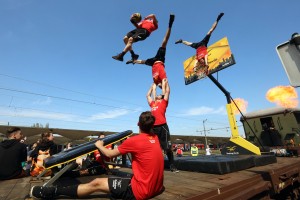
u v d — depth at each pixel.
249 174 3.19
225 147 6.48
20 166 4.07
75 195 2.25
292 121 6.57
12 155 3.92
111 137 3.26
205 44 8.88
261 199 2.85
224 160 3.59
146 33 4.96
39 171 4.39
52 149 4.67
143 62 5.09
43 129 21.11
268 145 7.06
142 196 2.05
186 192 2.24
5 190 2.82
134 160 2.25
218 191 2.30
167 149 3.74
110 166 4.60
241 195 2.39
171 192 2.27
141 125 2.41
